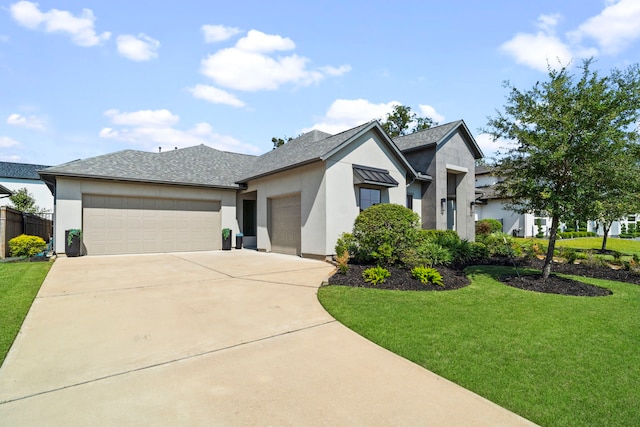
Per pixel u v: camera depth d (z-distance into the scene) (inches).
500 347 172.1
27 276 341.4
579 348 172.2
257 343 175.2
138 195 576.7
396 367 150.1
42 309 228.7
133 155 663.1
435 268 387.9
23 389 127.6
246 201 721.6
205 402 120.2
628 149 298.7
